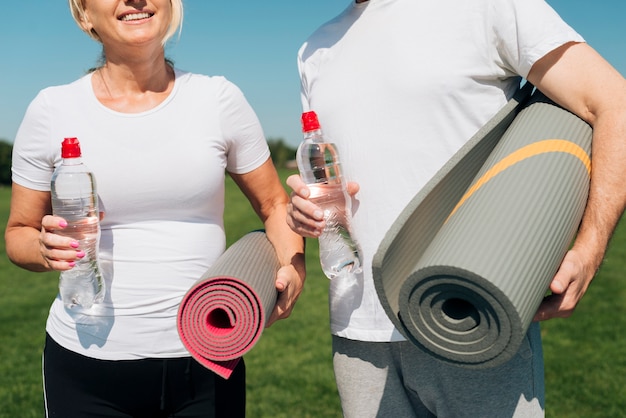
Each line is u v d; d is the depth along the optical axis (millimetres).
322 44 2311
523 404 1970
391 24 2105
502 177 1688
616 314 7082
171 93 2156
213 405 2160
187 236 2168
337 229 2154
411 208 1656
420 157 2037
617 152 1744
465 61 1994
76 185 2105
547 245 1554
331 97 2193
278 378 5219
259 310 1837
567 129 1813
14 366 5707
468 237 1525
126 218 2145
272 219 2389
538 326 2061
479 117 2008
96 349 2104
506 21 1922
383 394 2180
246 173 2309
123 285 2113
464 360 1515
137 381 2115
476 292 1450
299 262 2254
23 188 2191
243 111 2230
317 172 2207
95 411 2137
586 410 4398
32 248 2184
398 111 2051
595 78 1799
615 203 1739
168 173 2107
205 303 1849
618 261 10438
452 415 2068
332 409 4508
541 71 1879
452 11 2029
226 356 1845
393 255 1656
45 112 2125
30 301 8672
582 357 5582
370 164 2096
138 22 2047
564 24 1889
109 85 2178
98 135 2102
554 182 1667
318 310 7695
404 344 2102
